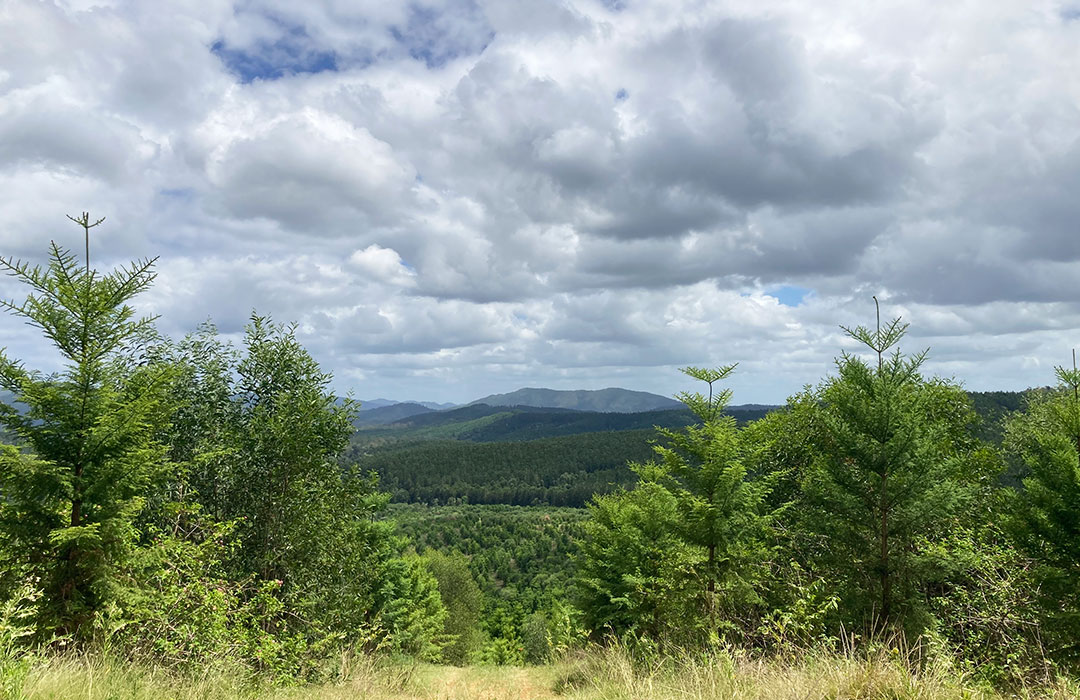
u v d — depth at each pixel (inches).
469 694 387.2
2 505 276.8
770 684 199.5
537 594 3225.9
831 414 459.2
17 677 172.4
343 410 642.8
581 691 308.5
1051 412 436.1
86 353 295.6
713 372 473.1
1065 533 361.1
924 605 390.9
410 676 437.1
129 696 200.1
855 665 196.4
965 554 392.2
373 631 474.3
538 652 1870.1
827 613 386.9
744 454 474.9
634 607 532.1
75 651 244.7
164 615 298.0
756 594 426.6
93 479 291.6
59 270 291.7
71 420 291.3
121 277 301.4
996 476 615.5
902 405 420.8
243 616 360.5
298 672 370.9
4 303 282.5
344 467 653.3
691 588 433.4
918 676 193.3
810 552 502.3
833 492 428.1
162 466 331.3
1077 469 357.1
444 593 2235.5
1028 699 237.8
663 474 607.2
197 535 470.9
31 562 275.0
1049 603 345.1
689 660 257.9
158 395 332.5
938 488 404.5
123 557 298.8
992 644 340.8
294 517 571.2
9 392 286.8
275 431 569.9
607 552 681.6
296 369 638.5
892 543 420.5
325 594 578.6
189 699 222.8
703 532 438.0
